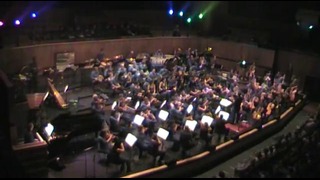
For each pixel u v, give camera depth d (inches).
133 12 1460.4
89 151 745.6
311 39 1231.5
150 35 1314.0
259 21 1419.8
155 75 1026.7
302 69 1175.6
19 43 1045.2
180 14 1430.9
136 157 725.3
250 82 1055.0
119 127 745.0
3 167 607.5
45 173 652.7
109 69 1039.6
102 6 1424.7
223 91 950.4
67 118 773.9
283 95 991.0
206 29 1509.6
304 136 766.5
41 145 641.0
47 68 1050.7
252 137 826.8
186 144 715.4
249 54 1280.8
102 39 1193.4
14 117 665.6
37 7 1240.2
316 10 1251.2
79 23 1314.0
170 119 828.0
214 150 740.7
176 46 1341.0
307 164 653.3
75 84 1035.9
